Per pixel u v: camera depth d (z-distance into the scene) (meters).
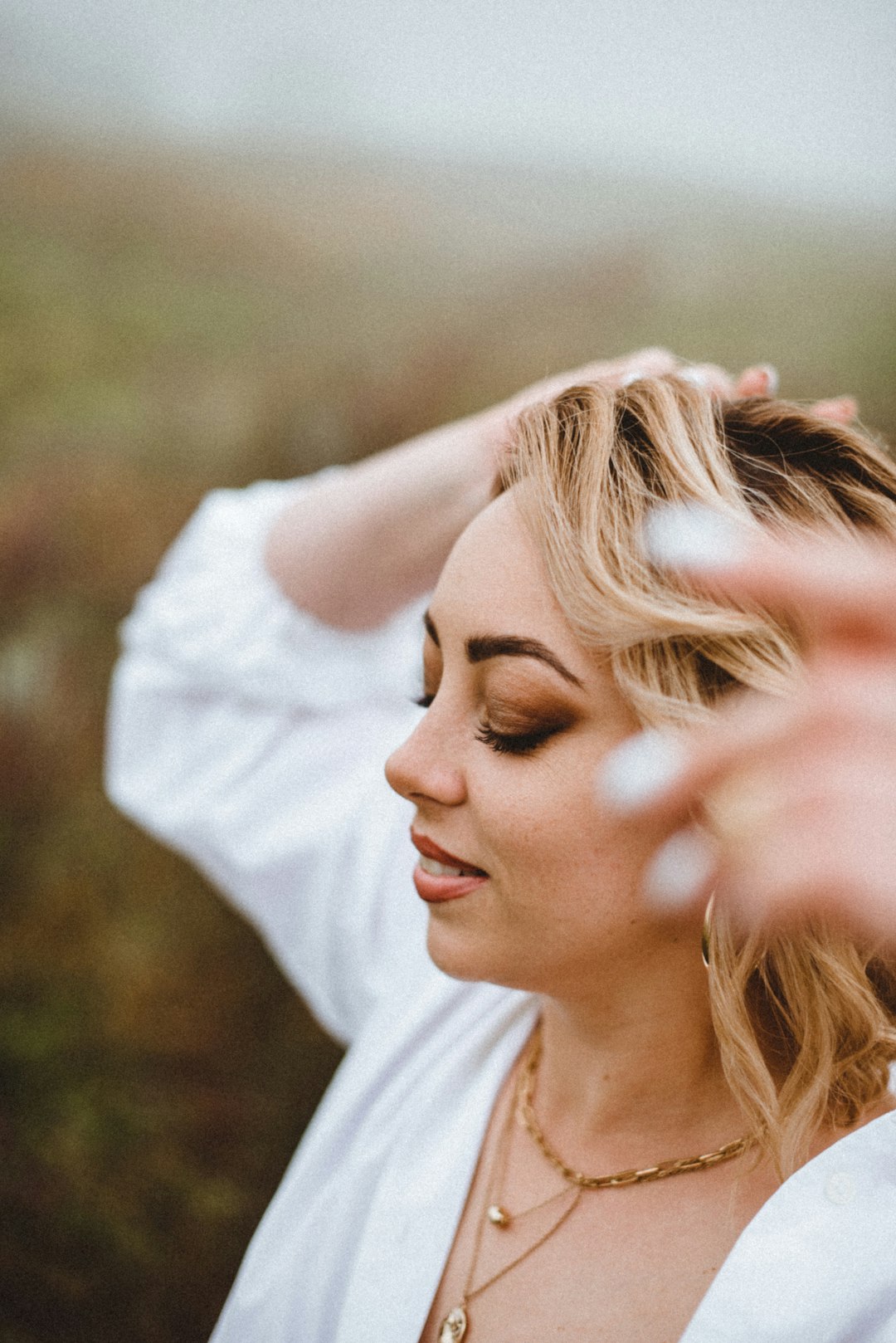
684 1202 0.72
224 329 3.11
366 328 3.17
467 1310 0.77
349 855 1.06
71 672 2.38
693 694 0.60
